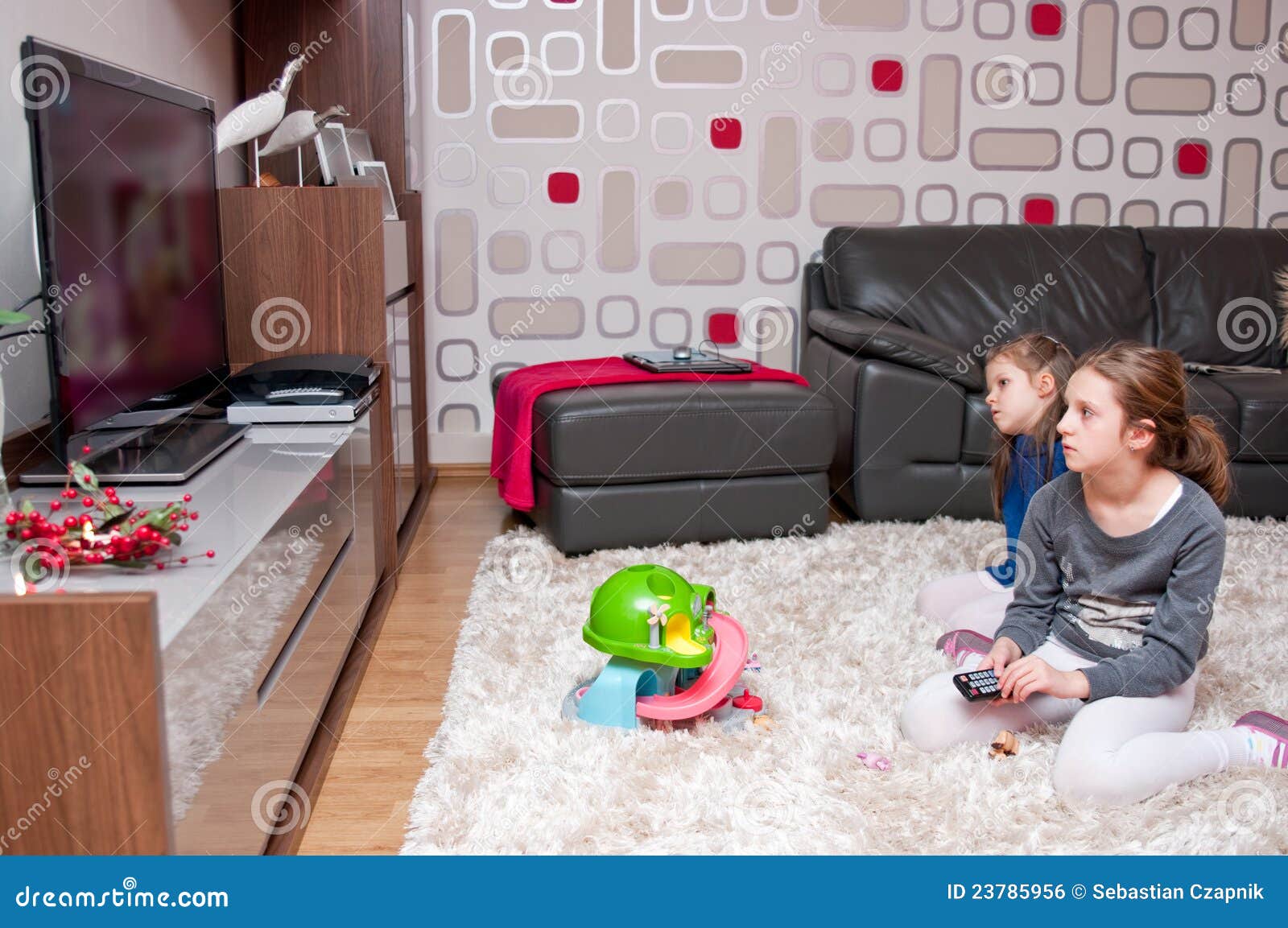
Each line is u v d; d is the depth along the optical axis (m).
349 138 2.95
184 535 1.35
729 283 3.74
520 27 3.54
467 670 1.97
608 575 2.54
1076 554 1.67
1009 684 1.57
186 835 1.07
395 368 2.80
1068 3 3.68
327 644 1.82
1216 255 3.54
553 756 1.62
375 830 1.50
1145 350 1.55
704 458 2.75
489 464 3.76
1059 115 3.74
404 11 3.25
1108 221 3.81
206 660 1.13
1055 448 1.96
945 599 2.23
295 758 1.57
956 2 3.65
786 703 1.81
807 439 2.80
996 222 3.79
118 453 1.75
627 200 3.66
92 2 2.12
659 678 1.77
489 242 3.64
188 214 2.01
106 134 1.62
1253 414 2.93
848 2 3.62
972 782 1.52
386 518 2.57
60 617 0.97
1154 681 1.57
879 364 2.92
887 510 2.97
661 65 3.60
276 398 2.12
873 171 3.72
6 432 1.72
